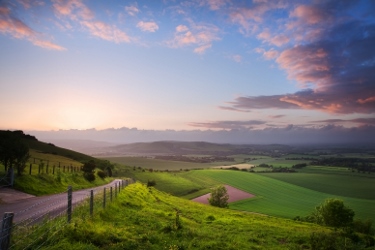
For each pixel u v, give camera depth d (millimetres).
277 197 148875
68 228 14883
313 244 22078
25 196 33406
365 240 25172
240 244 20297
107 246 14703
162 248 16203
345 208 59438
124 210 26922
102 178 86438
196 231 21938
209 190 144375
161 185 147375
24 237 12344
